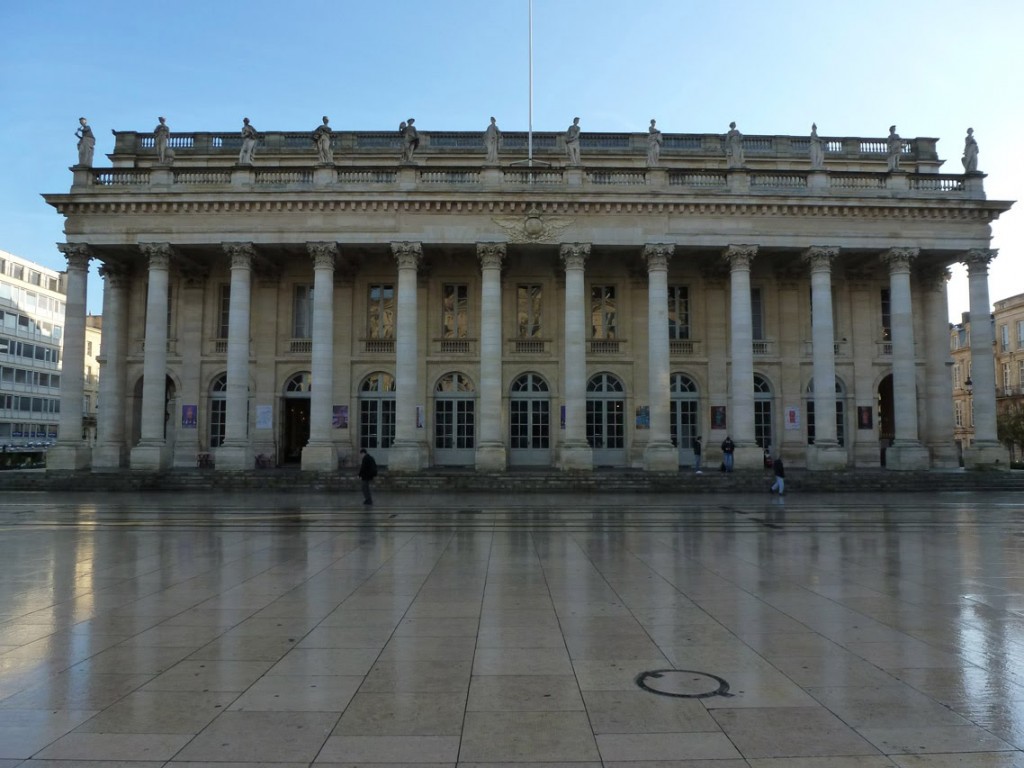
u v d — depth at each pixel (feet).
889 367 127.54
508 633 26.08
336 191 112.68
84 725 17.72
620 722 17.88
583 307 114.32
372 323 127.44
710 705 18.99
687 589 33.83
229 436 112.68
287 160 131.54
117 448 120.78
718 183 116.16
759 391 127.75
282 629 26.71
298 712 18.53
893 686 20.48
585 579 36.32
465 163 131.03
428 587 34.37
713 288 127.13
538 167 114.42
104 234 114.83
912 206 116.26
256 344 125.80
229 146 134.10
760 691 20.08
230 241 114.01
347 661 22.80
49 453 111.65
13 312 263.90
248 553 44.93
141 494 96.68
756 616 28.60
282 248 117.70
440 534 54.39
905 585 34.83
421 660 22.86
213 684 20.67
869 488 102.53
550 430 124.16
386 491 100.99
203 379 126.00
